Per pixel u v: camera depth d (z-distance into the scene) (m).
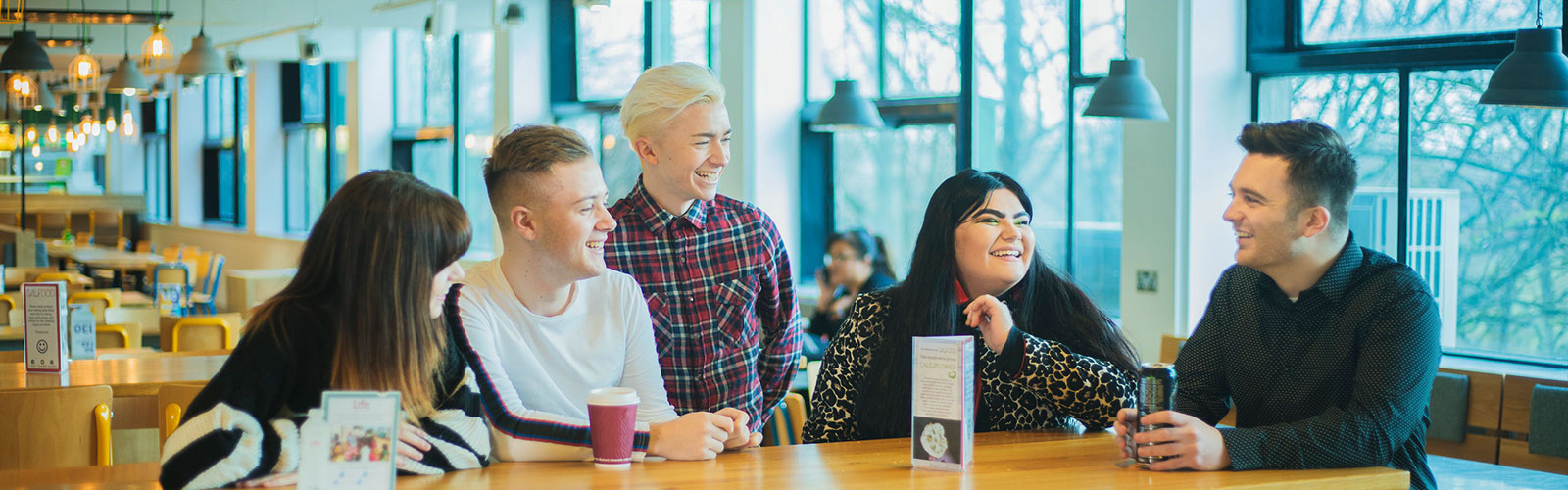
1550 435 4.07
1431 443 4.52
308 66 13.79
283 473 1.64
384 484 1.47
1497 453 4.32
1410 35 5.18
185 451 1.55
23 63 7.91
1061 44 6.52
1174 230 5.61
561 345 2.00
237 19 9.05
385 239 1.65
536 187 1.89
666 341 2.54
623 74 9.37
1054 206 6.64
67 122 15.02
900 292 2.32
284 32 10.02
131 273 13.41
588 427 1.87
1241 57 5.70
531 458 1.85
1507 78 3.88
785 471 1.79
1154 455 1.81
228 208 16.28
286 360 1.62
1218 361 2.12
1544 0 4.71
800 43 7.93
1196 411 2.12
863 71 7.66
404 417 1.70
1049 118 6.62
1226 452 1.81
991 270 2.24
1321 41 5.51
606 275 2.08
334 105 13.03
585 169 1.92
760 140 7.78
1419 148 5.19
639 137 2.43
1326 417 1.87
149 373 3.76
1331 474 1.82
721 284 2.57
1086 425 2.24
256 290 10.98
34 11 8.37
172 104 16.97
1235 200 1.93
